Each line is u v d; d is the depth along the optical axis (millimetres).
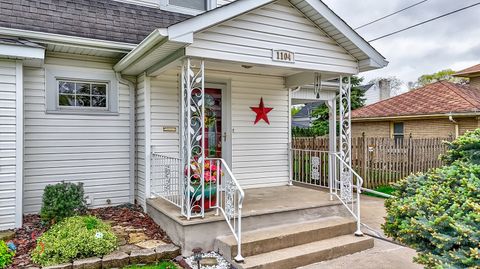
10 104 4793
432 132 12984
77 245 3805
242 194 3838
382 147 9227
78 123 5883
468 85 16984
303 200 5562
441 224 2660
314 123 20250
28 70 5492
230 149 6668
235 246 3971
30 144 5508
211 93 6527
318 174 7285
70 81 5922
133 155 6297
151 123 5812
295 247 4371
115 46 5684
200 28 4117
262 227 4695
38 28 5324
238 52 4543
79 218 4555
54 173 5688
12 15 5250
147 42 4281
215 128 6559
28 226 4883
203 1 7434
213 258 4094
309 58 5172
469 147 3432
